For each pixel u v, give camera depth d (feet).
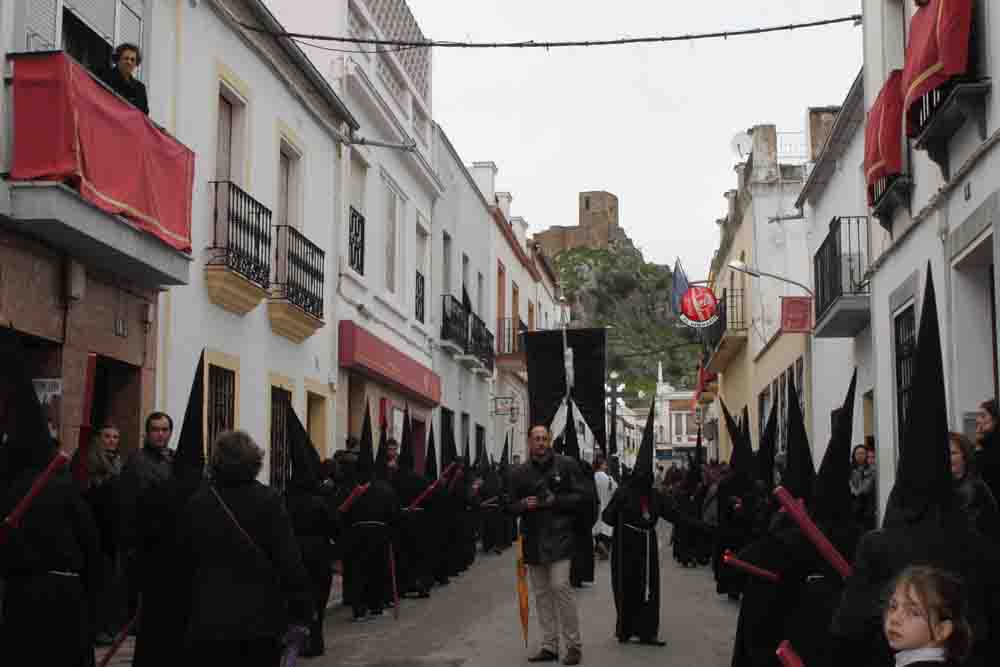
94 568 22.52
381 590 44.16
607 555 73.77
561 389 55.47
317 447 64.13
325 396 64.44
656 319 468.34
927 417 16.55
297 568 19.39
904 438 16.79
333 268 65.82
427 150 90.12
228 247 48.70
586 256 474.49
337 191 66.95
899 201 47.65
